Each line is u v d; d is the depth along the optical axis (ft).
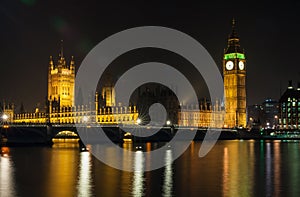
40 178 289.53
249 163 387.14
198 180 280.51
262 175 305.32
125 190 245.24
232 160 416.05
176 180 280.92
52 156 453.58
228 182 273.75
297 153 508.94
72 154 482.28
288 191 245.04
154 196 230.89
